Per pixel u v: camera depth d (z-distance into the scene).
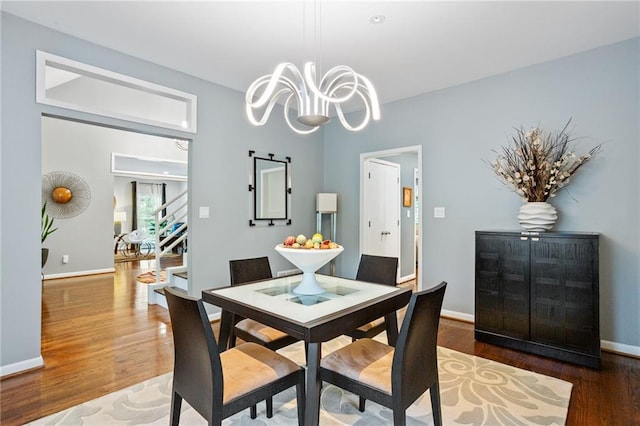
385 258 2.78
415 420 1.95
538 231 2.94
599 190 2.99
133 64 3.14
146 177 8.74
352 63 3.28
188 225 3.67
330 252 2.03
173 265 7.61
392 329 2.43
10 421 1.91
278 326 1.61
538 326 2.85
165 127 3.36
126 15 2.48
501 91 3.51
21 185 2.51
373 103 2.03
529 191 3.07
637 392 2.25
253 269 2.80
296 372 1.70
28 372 2.49
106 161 6.78
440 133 3.95
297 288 2.17
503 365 2.65
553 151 3.20
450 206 3.87
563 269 2.74
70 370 2.53
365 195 4.84
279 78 1.93
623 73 2.88
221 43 2.90
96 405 2.07
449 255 3.88
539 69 3.29
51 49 2.65
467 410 2.03
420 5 2.36
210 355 1.38
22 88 2.51
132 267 7.36
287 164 4.64
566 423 1.92
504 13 2.45
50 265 6.07
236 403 1.46
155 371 2.52
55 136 6.16
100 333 3.30
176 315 1.54
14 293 2.47
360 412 2.03
